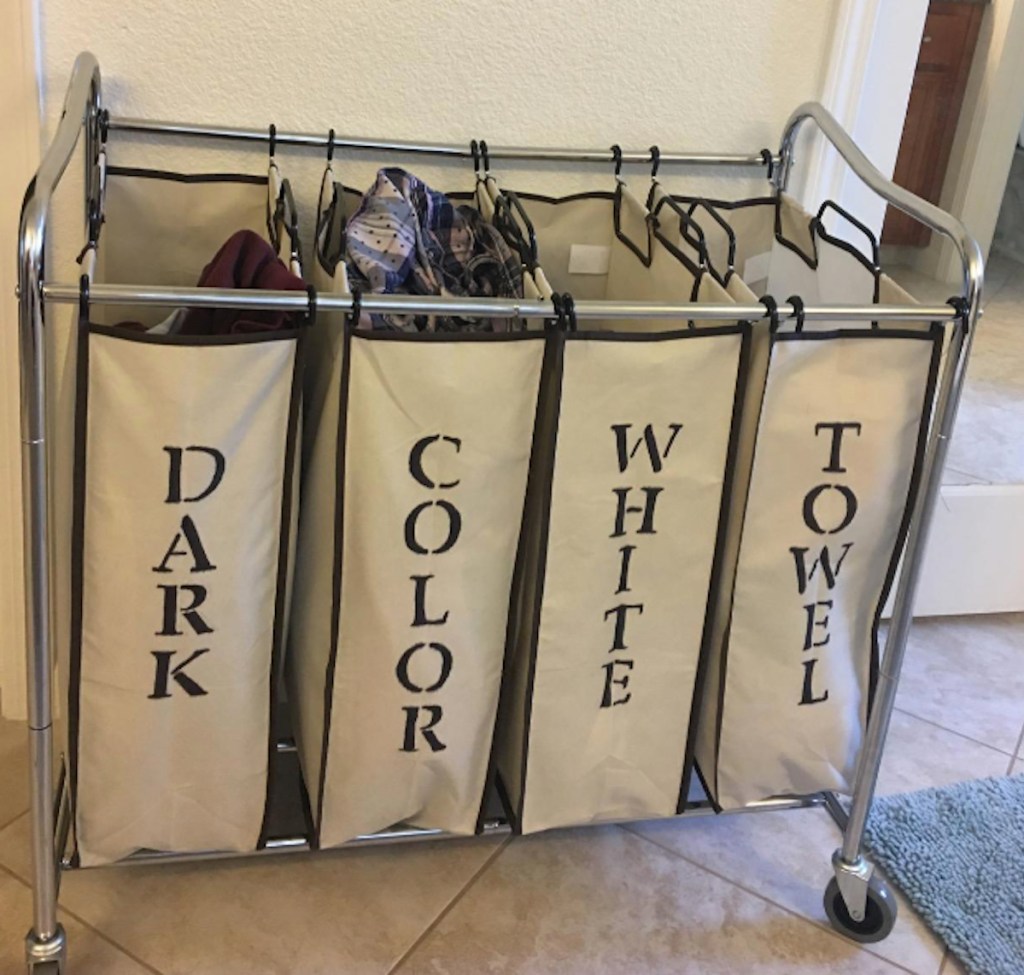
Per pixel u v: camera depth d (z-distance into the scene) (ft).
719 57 5.13
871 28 5.19
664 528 4.23
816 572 4.42
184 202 4.77
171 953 4.56
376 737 4.30
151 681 4.00
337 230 4.57
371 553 3.94
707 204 4.79
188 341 3.50
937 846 5.43
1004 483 6.97
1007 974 4.79
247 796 4.34
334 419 3.86
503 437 3.91
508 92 5.00
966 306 4.06
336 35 4.74
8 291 4.90
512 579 4.23
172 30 4.60
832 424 4.18
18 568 5.37
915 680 6.66
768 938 4.90
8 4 4.40
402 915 4.83
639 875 5.15
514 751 4.60
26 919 4.65
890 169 5.69
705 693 4.69
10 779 5.33
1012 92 6.63
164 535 3.76
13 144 4.63
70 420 3.87
